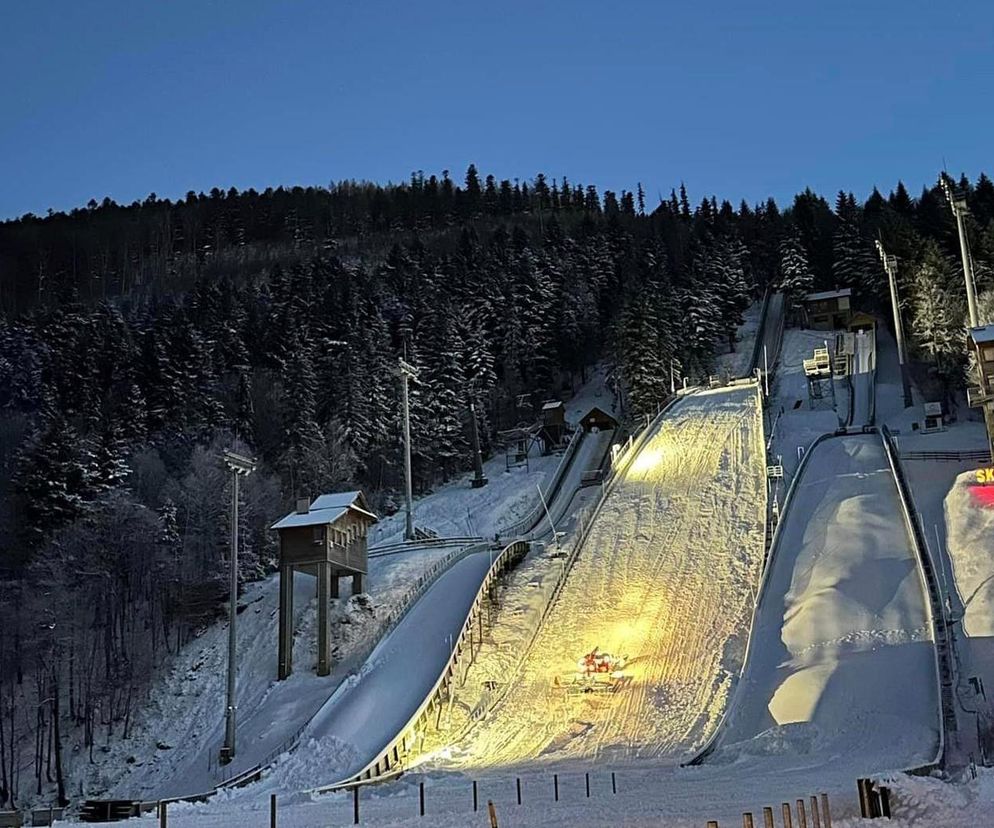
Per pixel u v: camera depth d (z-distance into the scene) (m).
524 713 42.19
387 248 198.00
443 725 42.84
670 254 146.62
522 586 56.06
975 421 80.44
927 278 94.25
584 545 59.03
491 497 85.50
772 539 52.69
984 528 48.91
